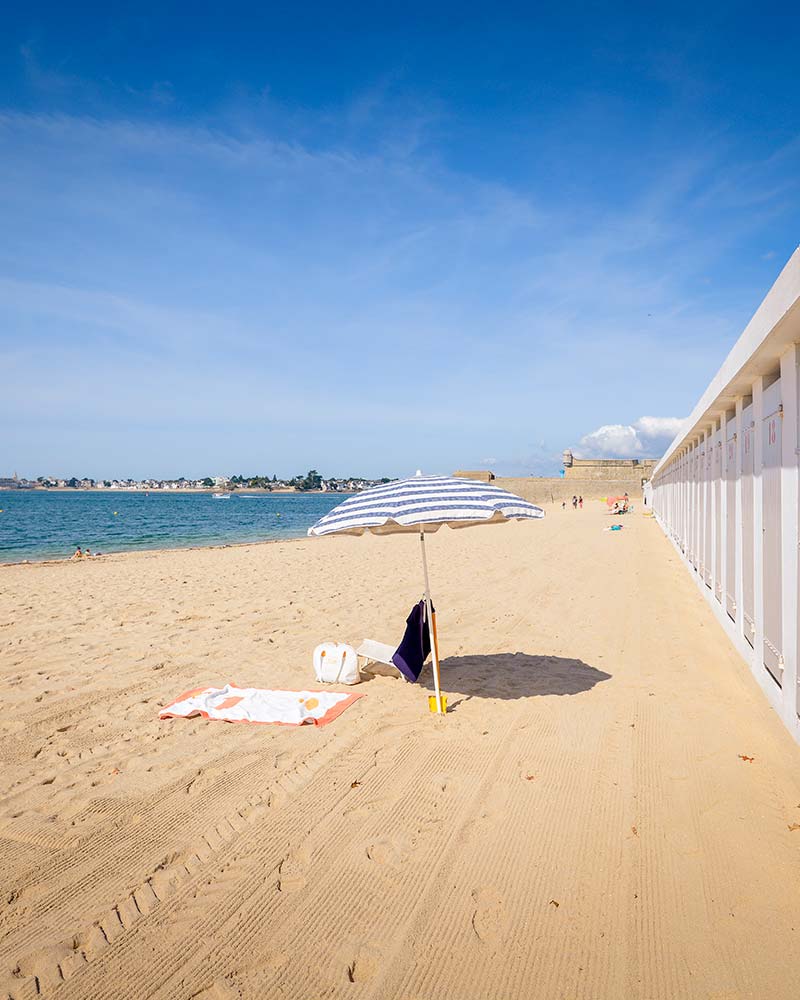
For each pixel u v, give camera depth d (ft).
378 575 52.60
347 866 12.36
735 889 11.41
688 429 41.45
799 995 9.04
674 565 57.36
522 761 16.81
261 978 9.63
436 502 17.19
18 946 10.41
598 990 9.22
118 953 10.21
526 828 13.56
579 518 139.74
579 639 30.07
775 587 20.39
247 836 13.52
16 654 28.27
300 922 10.84
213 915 11.07
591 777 15.84
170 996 9.32
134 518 227.40
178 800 15.12
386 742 18.25
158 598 42.37
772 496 20.80
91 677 24.79
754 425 23.58
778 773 15.87
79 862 12.71
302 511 314.35
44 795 15.53
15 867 12.57
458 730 19.02
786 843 12.82
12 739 18.94
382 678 24.34
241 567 60.70
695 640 29.66
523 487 306.55
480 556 65.87
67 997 9.34
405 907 11.14
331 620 34.88
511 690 22.65
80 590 46.68
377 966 9.82
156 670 25.71
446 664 26.08
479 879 11.85
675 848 12.71
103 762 17.31
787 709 18.58
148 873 12.30
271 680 24.29
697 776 15.79
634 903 11.08
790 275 14.44
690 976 9.43
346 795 15.19
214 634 31.83
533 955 9.94
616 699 21.54
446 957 9.95
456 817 14.08
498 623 33.53
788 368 18.24
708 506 38.88
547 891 11.46
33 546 111.65
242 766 16.87
